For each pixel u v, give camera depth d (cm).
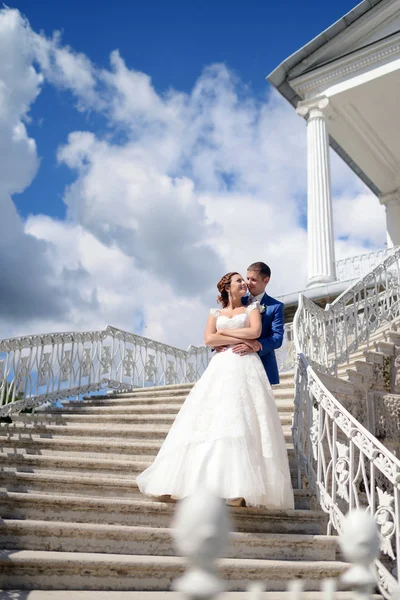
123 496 470
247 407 430
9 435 682
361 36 1664
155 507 429
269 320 504
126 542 388
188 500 63
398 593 78
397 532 416
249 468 402
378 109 1767
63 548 375
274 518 452
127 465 523
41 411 854
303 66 1728
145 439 643
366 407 750
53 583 335
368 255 1631
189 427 429
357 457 625
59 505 418
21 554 341
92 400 930
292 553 423
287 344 1128
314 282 1476
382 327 966
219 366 452
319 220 1545
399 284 1000
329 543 436
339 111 1755
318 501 490
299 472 525
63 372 870
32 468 534
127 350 1052
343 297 859
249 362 455
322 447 512
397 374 827
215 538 60
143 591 346
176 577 362
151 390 982
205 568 62
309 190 1596
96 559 345
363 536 80
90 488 470
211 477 397
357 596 80
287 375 837
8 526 367
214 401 432
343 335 831
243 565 376
